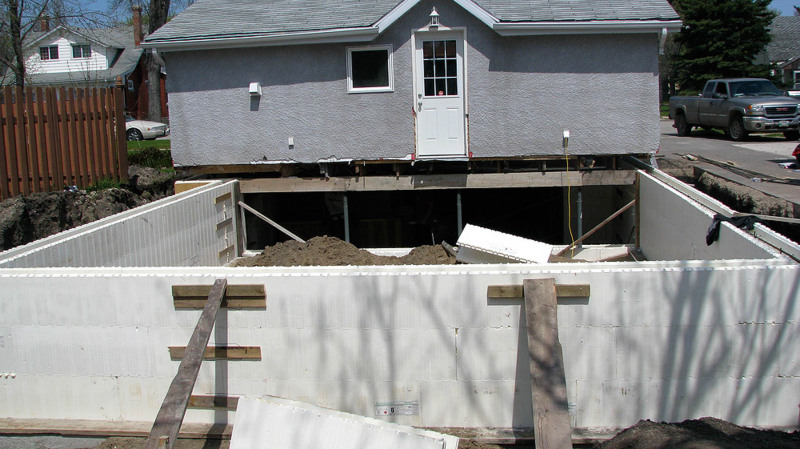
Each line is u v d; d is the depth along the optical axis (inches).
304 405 171.0
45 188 363.9
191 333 189.6
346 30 396.2
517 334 182.9
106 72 1359.5
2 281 194.1
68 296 193.0
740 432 168.2
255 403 172.9
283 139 425.7
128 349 193.2
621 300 180.2
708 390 181.6
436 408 187.2
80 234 250.1
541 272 180.7
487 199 519.8
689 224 291.7
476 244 296.5
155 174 464.1
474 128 410.6
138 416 195.8
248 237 445.7
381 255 373.1
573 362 183.3
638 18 386.3
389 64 412.2
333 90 418.0
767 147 593.0
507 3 420.5
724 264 187.0
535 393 159.5
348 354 186.1
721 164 470.9
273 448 166.7
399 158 418.0
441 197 519.5
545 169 413.4
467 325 183.2
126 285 190.4
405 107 414.0
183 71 429.1
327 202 511.5
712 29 1251.8
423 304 182.9
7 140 342.6
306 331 186.4
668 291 178.9
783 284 176.2
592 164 422.0
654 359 181.8
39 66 1347.2
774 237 217.0
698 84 1269.7
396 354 185.3
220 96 428.1
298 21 421.1
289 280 184.7
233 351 189.2
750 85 697.0
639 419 184.1
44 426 194.2
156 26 1016.9
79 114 386.9
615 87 402.3
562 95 404.8
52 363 196.4
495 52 403.2
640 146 405.1
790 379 179.5
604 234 467.5
